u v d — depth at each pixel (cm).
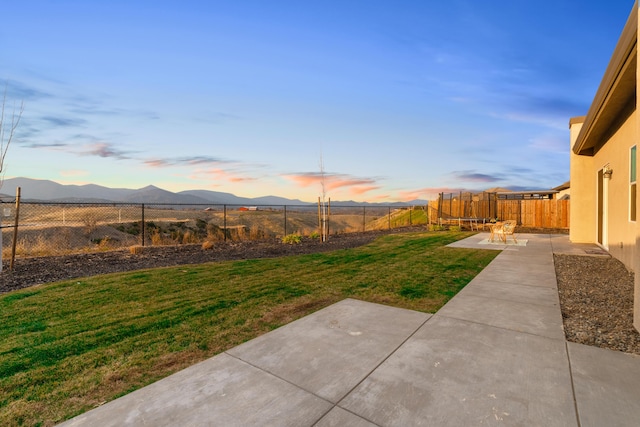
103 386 261
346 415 216
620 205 764
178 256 945
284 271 714
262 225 2523
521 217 2038
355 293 528
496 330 364
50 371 286
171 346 336
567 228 1889
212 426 206
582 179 1166
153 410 224
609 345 328
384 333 357
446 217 2177
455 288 551
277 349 320
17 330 382
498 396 237
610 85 589
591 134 919
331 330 368
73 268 764
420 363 287
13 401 241
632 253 664
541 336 347
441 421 209
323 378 263
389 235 1580
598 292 521
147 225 2177
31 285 608
